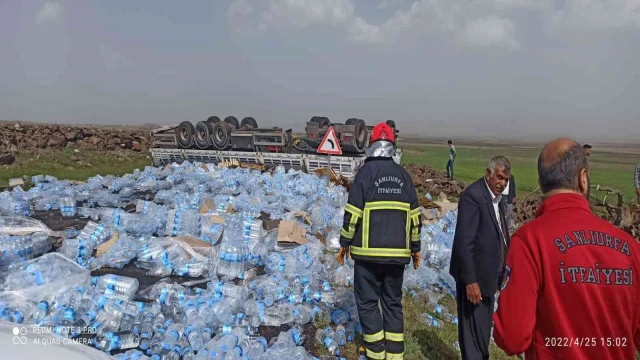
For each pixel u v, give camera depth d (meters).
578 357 2.03
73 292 5.19
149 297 5.55
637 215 10.77
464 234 4.12
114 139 23.67
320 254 7.51
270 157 15.73
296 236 7.70
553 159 2.26
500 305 2.20
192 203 10.12
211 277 6.18
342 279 6.45
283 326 5.07
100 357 2.46
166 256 6.50
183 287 5.79
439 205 11.66
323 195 11.59
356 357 4.61
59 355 2.30
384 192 4.20
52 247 7.04
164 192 11.40
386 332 4.42
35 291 5.18
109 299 5.10
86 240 7.10
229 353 4.12
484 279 4.14
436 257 7.73
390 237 4.16
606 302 2.02
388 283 4.36
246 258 6.71
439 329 5.43
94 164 19.12
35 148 19.64
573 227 2.11
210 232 8.00
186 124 17.78
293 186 12.55
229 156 16.58
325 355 4.58
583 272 2.03
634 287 2.04
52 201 10.20
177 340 4.41
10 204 9.25
